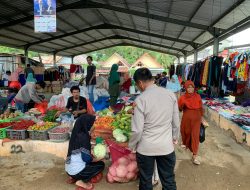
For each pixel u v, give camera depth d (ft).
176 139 9.73
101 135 14.78
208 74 32.91
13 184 12.82
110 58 128.57
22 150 16.16
